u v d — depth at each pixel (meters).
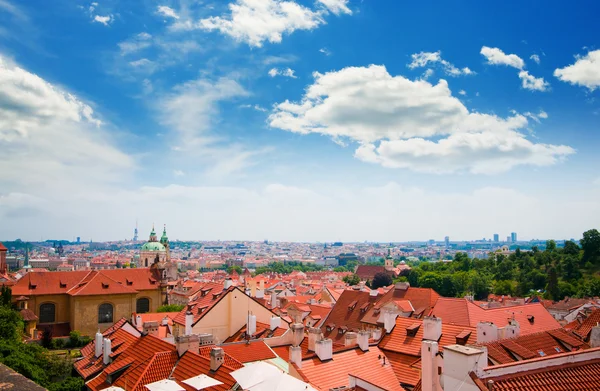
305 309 125.06
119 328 71.44
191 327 75.44
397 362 52.91
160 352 53.28
